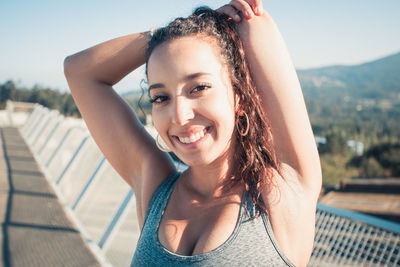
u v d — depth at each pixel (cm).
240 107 93
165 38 88
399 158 3769
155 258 86
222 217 85
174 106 85
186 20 90
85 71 118
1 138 1364
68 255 343
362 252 170
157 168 112
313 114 12769
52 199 553
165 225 92
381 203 1104
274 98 91
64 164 715
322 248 187
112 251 296
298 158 91
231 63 90
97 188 440
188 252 84
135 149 118
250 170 91
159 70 87
